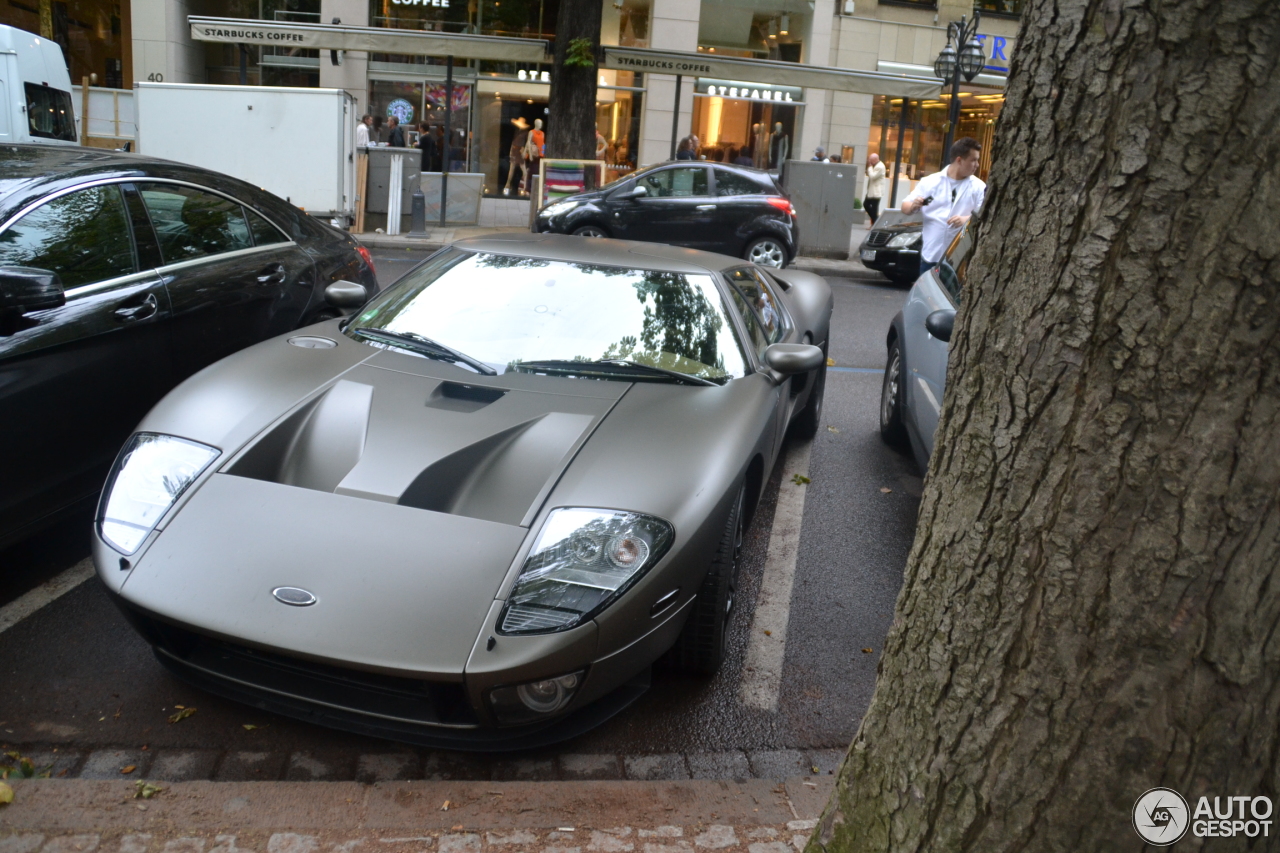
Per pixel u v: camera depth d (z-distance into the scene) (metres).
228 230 4.57
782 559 4.33
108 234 3.84
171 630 2.61
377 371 3.42
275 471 2.91
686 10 21.20
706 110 21.62
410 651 2.38
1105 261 1.31
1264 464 1.26
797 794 2.54
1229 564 1.29
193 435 2.96
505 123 20.88
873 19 22.34
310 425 3.08
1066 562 1.37
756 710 3.11
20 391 3.28
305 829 2.19
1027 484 1.41
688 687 3.21
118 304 3.72
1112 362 1.32
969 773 1.51
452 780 2.64
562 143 15.49
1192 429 1.27
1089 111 1.33
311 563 2.54
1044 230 1.39
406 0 20.44
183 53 20.77
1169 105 1.25
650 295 3.89
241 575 2.53
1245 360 1.25
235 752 2.67
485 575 2.52
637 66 15.44
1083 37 1.33
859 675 3.39
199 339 4.14
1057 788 1.41
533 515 2.70
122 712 2.80
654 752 2.86
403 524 2.64
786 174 15.94
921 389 4.97
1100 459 1.33
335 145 14.16
